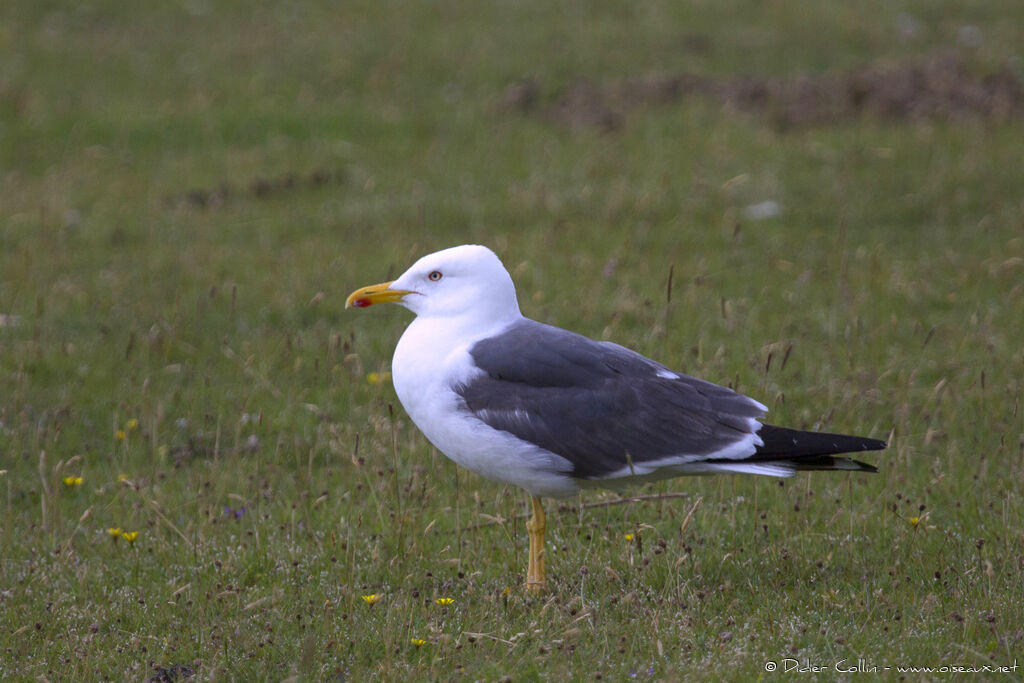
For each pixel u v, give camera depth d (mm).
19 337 14273
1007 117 20922
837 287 15023
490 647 7621
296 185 20359
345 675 7434
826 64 25797
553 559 9188
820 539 9203
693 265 16000
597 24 28703
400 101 24344
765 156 19734
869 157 19406
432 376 8477
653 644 7500
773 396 11906
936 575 8367
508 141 21812
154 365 13742
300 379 13203
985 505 9539
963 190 17828
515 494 10352
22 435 11797
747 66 25766
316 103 24266
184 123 23344
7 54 27062
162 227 18578
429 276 8734
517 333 8570
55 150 22375
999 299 14367
